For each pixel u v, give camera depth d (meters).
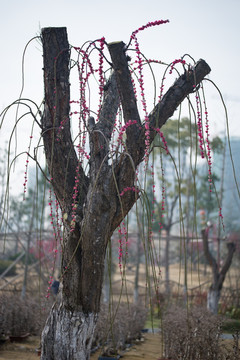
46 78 3.57
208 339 4.49
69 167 3.56
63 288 3.43
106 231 3.34
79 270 3.38
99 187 3.34
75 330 3.36
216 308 8.59
